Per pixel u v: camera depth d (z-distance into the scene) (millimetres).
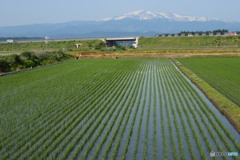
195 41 98000
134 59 61969
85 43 103688
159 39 105625
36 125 15836
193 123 16109
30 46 103812
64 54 64625
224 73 34469
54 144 12969
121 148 12805
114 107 19375
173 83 29000
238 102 20031
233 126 15625
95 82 29734
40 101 21281
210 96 21859
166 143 13281
